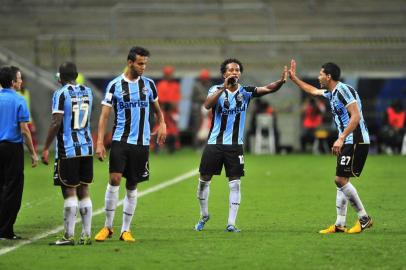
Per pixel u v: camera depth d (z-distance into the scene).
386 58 109.56
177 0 121.06
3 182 37.06
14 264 30.33
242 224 41.19
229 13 119.38
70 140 34.00
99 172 71.81
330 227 38.31
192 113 100.25
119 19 120.00
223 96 38.22
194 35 117.62
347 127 36.66
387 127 92.31
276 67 108.12
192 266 29.81
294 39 97.00
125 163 35.53
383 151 93.19
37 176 68.50
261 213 45.41
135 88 35.44
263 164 79.38
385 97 98.56
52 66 105.25
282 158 86.81
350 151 37.25
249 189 57.84
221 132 38.53
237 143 38.59
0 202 36.81
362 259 31.02
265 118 94.12
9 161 36.69
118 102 35.41
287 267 29.61
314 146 95.12
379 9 119.12
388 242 35.00
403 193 54.66
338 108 37.44
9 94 36.97
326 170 72.50
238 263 30.34
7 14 120.50
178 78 101.19
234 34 116.94
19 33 117.69
